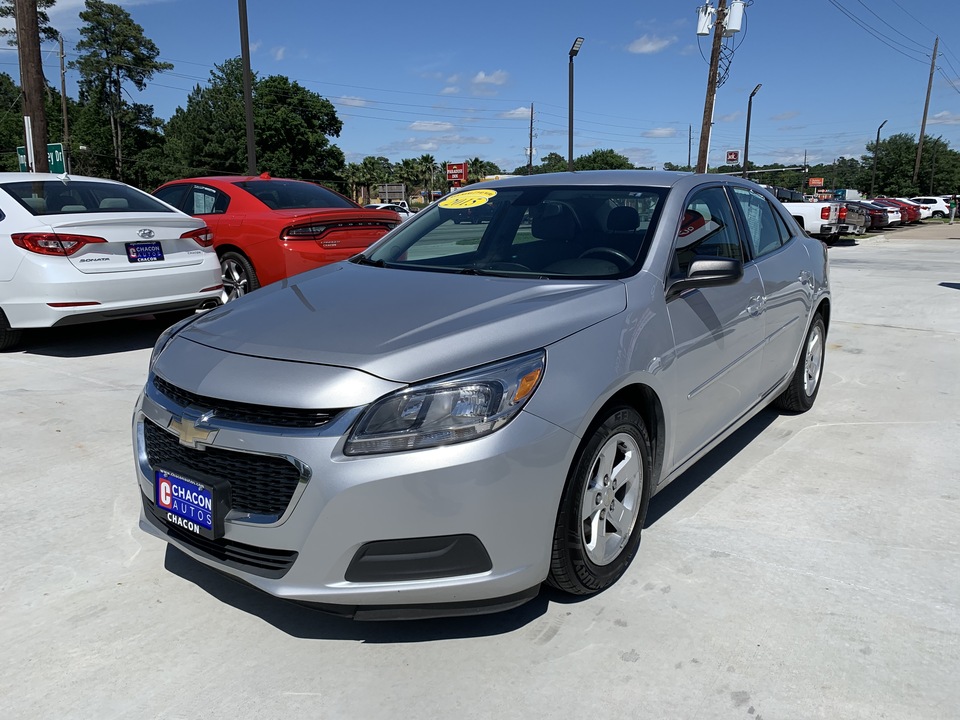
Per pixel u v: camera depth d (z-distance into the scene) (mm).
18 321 6074
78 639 2549
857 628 2592
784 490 3748
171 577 2941
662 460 3062
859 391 5574
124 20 76500
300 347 2477
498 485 2260
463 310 2676
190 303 6695
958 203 50750
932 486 3805
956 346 7094
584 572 2637
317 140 71125
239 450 2320
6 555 3090
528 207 3660
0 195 6133
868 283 11656
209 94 66625
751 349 3832
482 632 2582
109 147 76625
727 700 2242
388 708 2225
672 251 3229
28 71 12883
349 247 7625
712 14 23672
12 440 4359
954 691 2279
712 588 2842
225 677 2363
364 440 2215
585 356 2553
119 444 4312
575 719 2170
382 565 2248
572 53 25078
